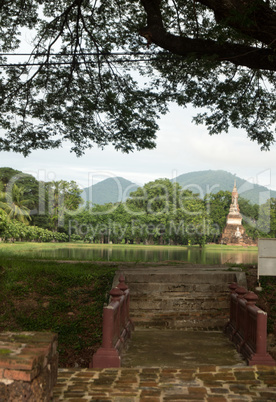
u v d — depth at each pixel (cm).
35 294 1141
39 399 356
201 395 473
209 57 832
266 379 530
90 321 1034
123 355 782
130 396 468
